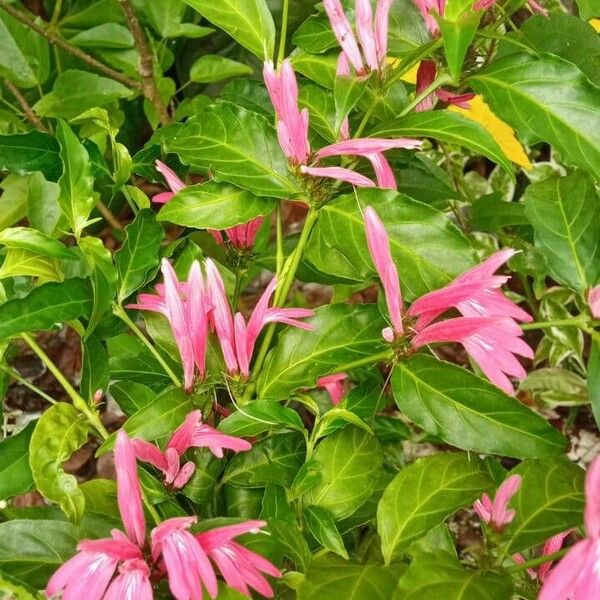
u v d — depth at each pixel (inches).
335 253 13.5
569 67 12.9
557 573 9.5
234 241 16.0
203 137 13.7
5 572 12.1
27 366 26.4
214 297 13.0
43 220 15.0
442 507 12.7
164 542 10.6
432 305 12.1
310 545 14.4
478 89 13.4
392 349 12.9
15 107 25.8
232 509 14.9
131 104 27.9
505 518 12.0
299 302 22.0
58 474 13.2
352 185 14.2
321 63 14.8
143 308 14.0
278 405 13.3
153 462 12.7
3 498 13.3
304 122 12.7
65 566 10.6
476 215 20.9
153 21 24.1
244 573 10.9
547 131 12.8
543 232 13.7
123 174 16.6
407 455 24.3
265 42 14.5
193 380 13.2
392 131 13.2
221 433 12.7
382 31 13.2
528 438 12.3
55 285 13.4
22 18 22.3
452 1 12.1
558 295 26.2
